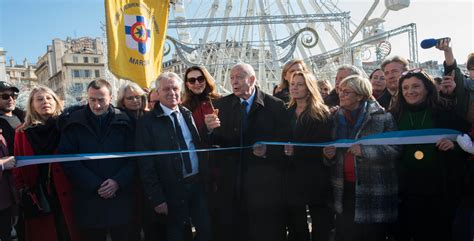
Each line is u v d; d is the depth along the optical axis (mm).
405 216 3363
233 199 3602
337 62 14789
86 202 3205
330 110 3721
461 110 3246
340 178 3412
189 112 3582
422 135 3129
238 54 13938
